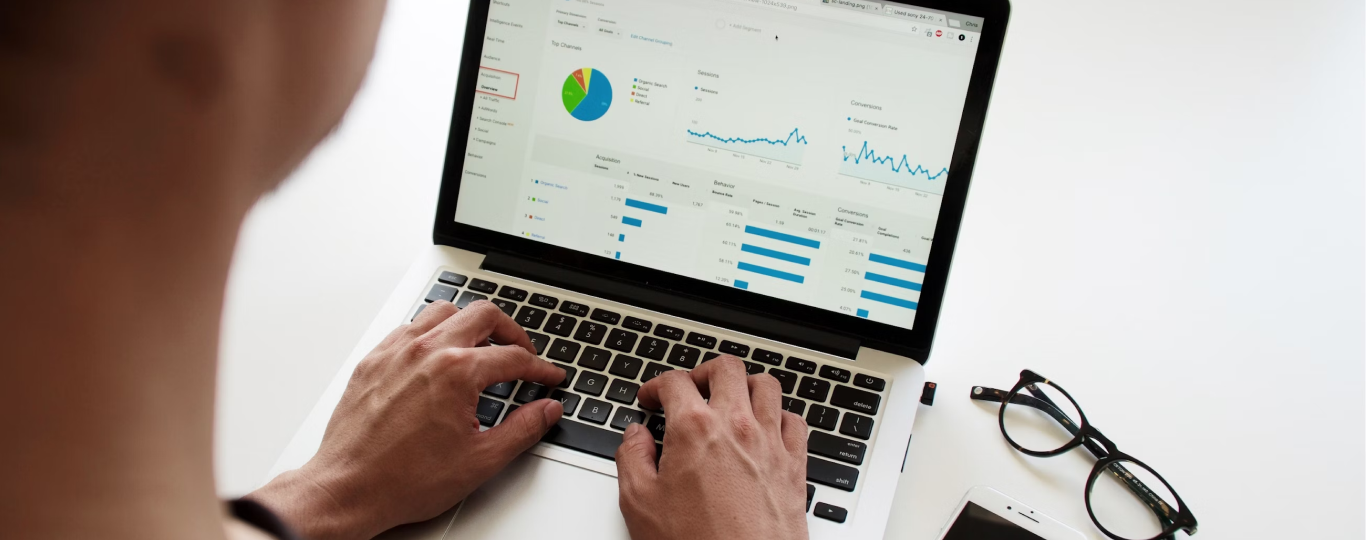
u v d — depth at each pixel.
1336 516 0.64
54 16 0.17
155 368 0.22
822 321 0.72
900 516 0.63
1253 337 0.78
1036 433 0.70
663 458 0.56
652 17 0.73
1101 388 0.73
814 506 0.59
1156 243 0.87
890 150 0.70
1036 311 0.80
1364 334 0.78
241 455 0.63
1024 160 0.96
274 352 0.72
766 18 0.71
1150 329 0.79
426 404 0.57
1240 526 0.64
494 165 0.77
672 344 0.71
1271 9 1.12
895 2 0.69
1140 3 1.15
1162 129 0.99
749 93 0.72
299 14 0.21
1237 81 1.04
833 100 0.71
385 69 1.05
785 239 0.73
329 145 0.28
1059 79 1.05
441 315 0.67
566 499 0.60
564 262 0.76
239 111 0.21
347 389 0.62
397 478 0.55
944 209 0.70
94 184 0.19
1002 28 0.67
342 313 0.76
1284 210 0.90
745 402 0.60
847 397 0.67
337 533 0.52
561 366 0.69
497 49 0.75
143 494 0.22
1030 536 0.61
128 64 0.19
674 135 0.73
